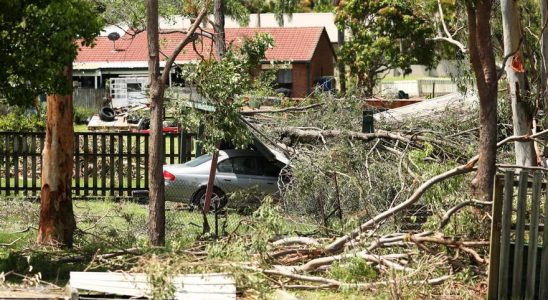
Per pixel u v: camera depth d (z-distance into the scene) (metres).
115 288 16.67
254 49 27.41
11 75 19.31
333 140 29.98
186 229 26.89
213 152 27.05
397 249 20.66
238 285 17.05
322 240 20.98
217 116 26.70
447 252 19.73
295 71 84.12
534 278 17.73
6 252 22.94
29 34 18.91
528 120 30.16
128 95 75.56
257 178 33.56
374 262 19.42
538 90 31.39
